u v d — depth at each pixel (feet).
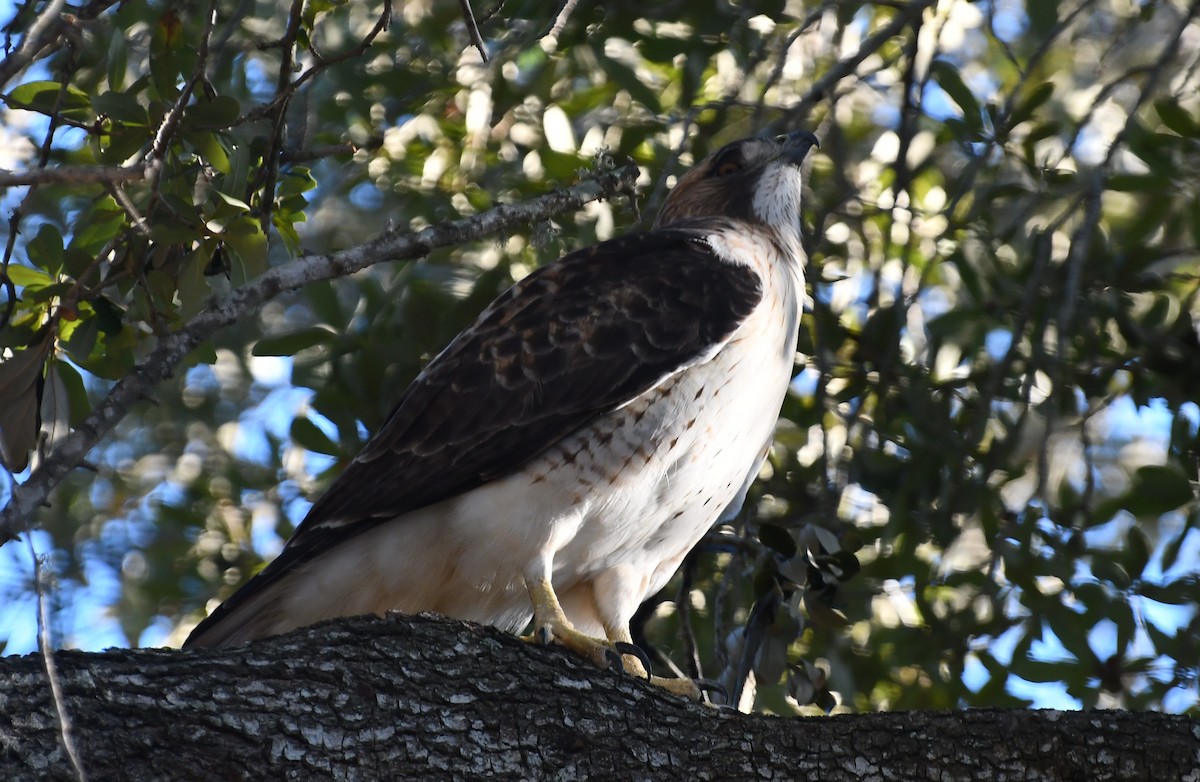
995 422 38.09
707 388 27.53
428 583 26.91
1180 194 36.35
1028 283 33.65
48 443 24.04
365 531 26.81
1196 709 35.12
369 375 35.76
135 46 32.99
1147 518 37.09
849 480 33.37
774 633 29.32
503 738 20.52
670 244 29.32
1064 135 48.14
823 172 42.75
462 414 26.96
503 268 36.37
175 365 21.06
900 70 43.11
